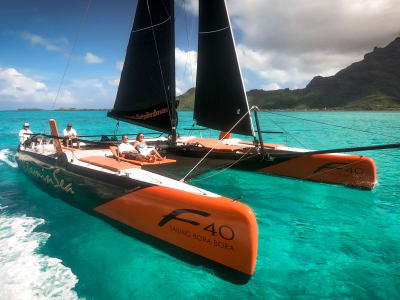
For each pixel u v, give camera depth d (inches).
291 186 250.5
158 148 258.4
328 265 129.0
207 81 248.4
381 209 196.9
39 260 132.6
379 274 121.0
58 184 217.5
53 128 224.5
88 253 141.2
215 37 231.1
